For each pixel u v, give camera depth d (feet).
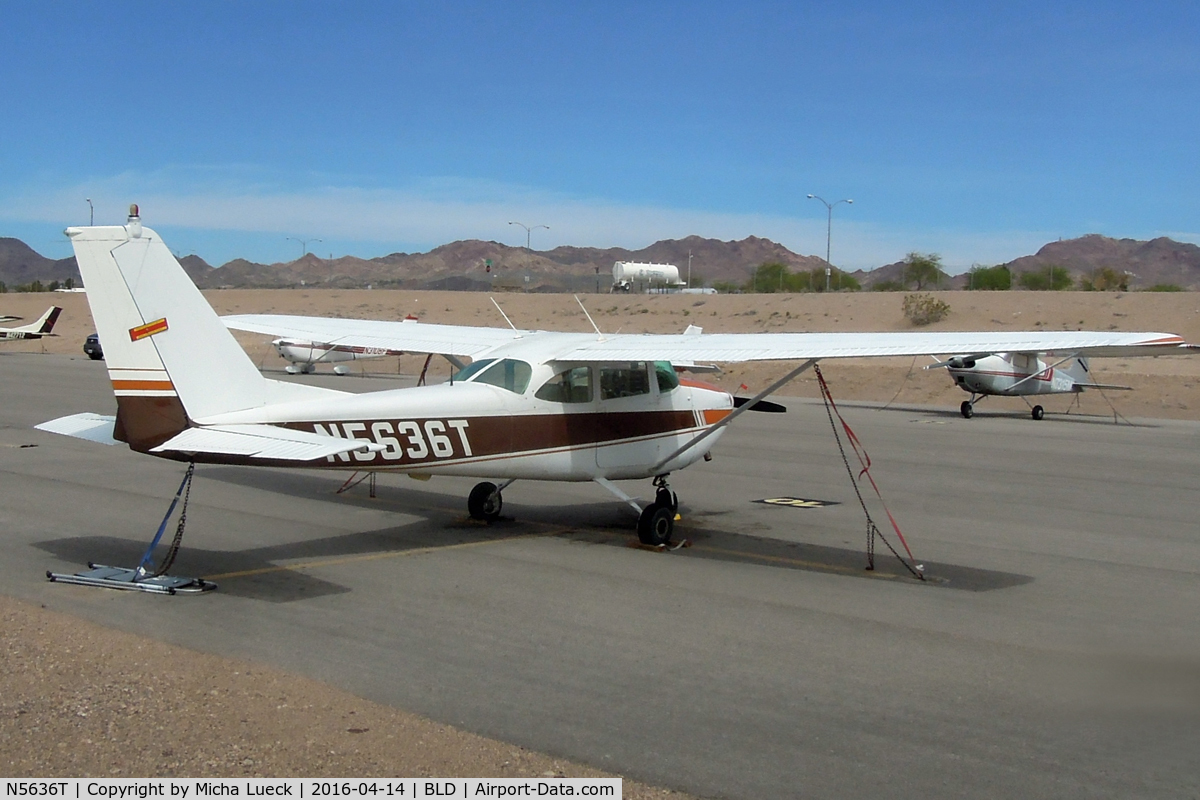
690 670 19.62
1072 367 81.66
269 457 22.81
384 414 27.12
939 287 260.42
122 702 16.89
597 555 30.01
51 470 43.60
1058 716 17.49
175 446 23.57
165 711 16.57
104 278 23.65
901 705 17.92
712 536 33.40
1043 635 22.53
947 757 15.64
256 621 22.16
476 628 22.13
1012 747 16.07
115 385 23.93
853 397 96.89
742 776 14.78
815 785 14.53
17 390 82.07
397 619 22.66
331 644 20.63
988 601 25.55
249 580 25.94
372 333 37.93
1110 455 56.80
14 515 33.60
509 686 18.43
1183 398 87.51
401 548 30.35
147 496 38.04
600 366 31.48
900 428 69.67
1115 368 111.24
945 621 23.56
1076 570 29.37
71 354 138.72
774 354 27.27
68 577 24.97
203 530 32.30
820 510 38.63
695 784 14.48
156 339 24.32
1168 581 28.14
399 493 39.93
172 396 24.58
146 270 24.16
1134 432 69.67
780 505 39.60
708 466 50.08
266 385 26.11
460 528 33.58
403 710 17.06
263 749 15.17
